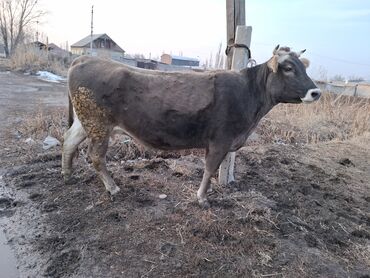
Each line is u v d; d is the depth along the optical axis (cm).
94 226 342
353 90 1548
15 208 376
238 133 370
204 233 338
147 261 296
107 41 4984
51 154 511
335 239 352
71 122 414
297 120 905
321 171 550
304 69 348
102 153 381
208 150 374
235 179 473
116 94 350
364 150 703
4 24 4044
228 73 365
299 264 304
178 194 413
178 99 348
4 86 1302
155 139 370
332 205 430
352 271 304
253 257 310
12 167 474
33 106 902
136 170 475
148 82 352
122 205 379
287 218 378
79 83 355
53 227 342
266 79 362
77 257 300
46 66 2064
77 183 426
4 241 321
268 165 546
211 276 284
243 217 367
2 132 628
